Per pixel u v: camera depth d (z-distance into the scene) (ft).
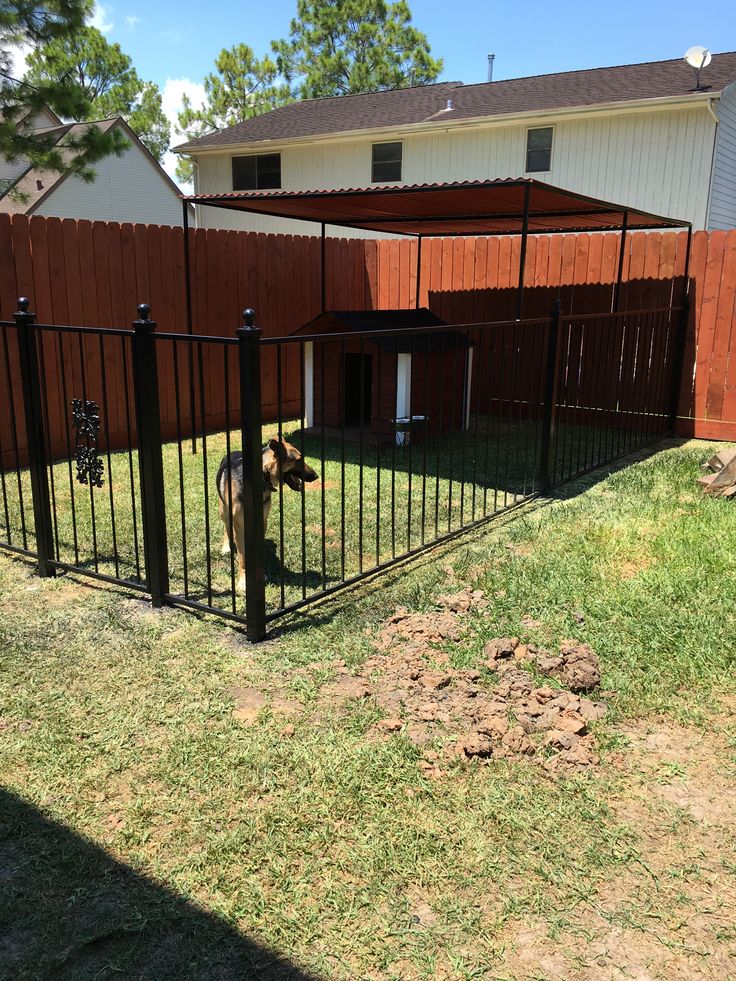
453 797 7.97
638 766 8.55
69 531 16.56
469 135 48.93
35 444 13.73
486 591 13.14
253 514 10.92
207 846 7.27
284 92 122.01
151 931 6.33
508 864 7.11
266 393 29.86
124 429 25.03
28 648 11.14
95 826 7.54
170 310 25.99
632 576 13.70
